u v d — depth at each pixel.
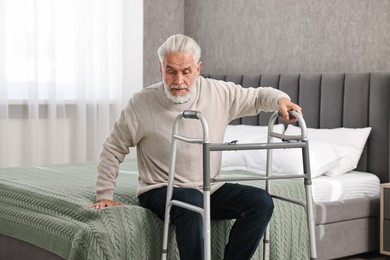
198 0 6.02
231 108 3.14
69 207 3.07
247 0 5.54
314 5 5.02
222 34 5.79
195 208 2.66
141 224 2.89
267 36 5.39
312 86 4.84
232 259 2.90
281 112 2.97
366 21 4.68
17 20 5.25
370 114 4.52
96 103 5.74
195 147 2.98
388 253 4.09
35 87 5.34
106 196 3.02
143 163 3.10
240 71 5.63
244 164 4.48
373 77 4.50
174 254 2.98
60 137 5.56
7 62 5.24
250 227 2.86
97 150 5.77
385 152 4.45
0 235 3.67
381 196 4.12
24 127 5.39
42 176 3.94
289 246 3.53
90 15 5.60
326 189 4.14
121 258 2.81
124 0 5.89
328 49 4.94
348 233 4.21
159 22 6.12
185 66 2.90
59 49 5.50
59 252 3.00
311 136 4.67
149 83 6.12
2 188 3.63
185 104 3.01
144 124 3.01
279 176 2.91
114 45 5.83
